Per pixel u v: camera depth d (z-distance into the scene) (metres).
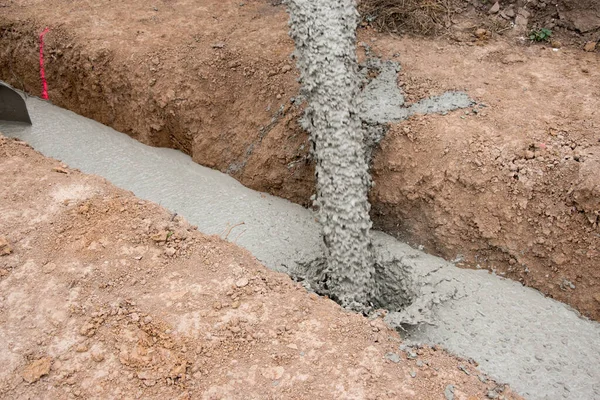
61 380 1.92
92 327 2.01
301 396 1.90
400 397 1.91
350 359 1.98
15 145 2.60
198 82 2.72
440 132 2.42
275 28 2.85
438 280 2.36
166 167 2.80
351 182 2.27
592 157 2.26
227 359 1.97
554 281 2.30
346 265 2.28
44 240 2.21
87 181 2.43
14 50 3.03
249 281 2.14
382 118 2.49
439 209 2.41
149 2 3.08
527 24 2.85
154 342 1.99
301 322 2.06
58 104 3.08
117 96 2.85
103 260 2.17
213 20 2.94
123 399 1.89
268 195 2.69
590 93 2.51
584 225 2.23
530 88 2.56
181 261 2.19
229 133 2.70
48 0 3.11
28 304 2.06
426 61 2.70
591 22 2.76
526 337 2.22
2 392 1.90
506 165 2.32
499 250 2.36
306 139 2.56
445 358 2.05
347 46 2.32
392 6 2.91
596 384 2.12
